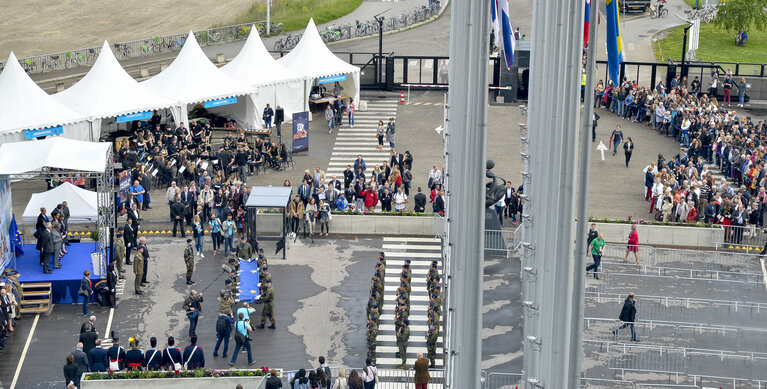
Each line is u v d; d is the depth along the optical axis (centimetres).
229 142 7869
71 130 7750
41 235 5900
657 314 5650
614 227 6669
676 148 8300
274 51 10038
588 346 5194
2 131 7412
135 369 4866
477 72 3192
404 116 9150
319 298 5909
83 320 5638
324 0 12850
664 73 10338
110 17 12775
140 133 7819
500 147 8306
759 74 10050
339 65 9112
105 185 6128
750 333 5406
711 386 4878
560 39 3288
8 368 5156
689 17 12156
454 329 4125
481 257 3184
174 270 6225
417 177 7706
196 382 4791
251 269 5903
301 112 8125
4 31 12119
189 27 12294
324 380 4691
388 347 5378
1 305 5356
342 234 6831
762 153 7331
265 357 5262
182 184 7431
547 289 3412
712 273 6150
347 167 7662
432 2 12381
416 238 6794
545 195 3741
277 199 6388
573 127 3119
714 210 6731
